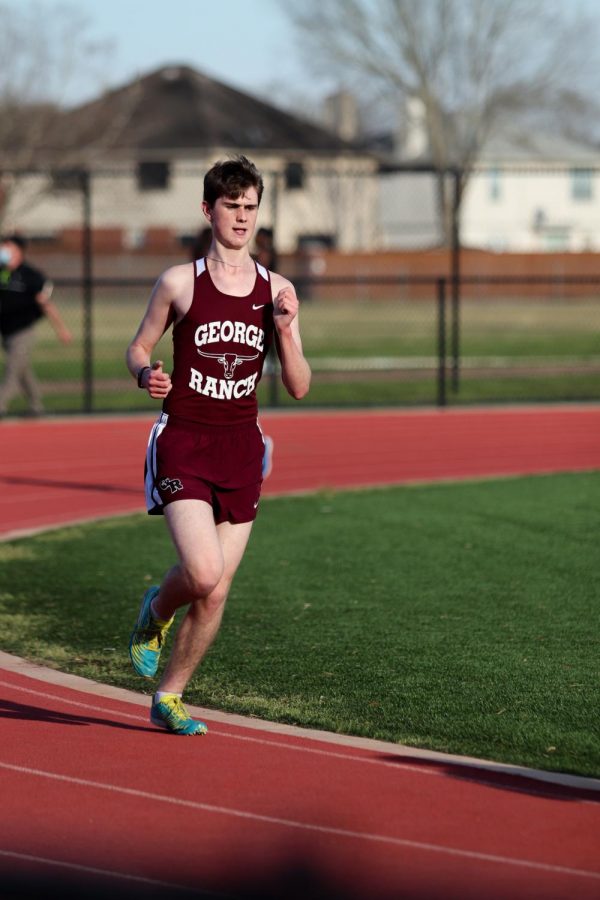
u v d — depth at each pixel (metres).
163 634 13.66
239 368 12.80
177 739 13.48
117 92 131.88
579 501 28.22
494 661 16.28
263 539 24.14
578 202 181.75
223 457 12.94
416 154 177.00
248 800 11.64
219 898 9.70
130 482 31.67
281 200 147.25
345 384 55.22
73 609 19.36
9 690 15.38
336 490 30.02
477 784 12.04
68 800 11.67
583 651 16.73
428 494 29.33
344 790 11.90
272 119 154.38
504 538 24.09
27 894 9.77
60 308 113.12
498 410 46.62
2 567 22.12
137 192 145.25
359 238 149.38
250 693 15.08
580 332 86.25
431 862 10.28
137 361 12.77
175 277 12.65
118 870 10.18
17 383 42.44
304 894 9.73
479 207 179.50
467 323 95.62
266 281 12.86
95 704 14.83
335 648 16.95
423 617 18.50
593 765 12.55
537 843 10.65
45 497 29.55
